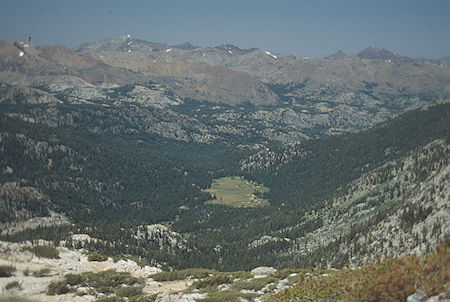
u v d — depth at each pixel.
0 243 65.69
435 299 25.89
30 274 52.62
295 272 53.78
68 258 65.06
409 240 132.88
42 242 101.81
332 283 34.81
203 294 45.50
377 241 149.25
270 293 43.84
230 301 41.38
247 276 57.06
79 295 47.75
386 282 28.58
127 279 54.44
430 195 149.75
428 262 29.03
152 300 46.16
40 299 44.91
